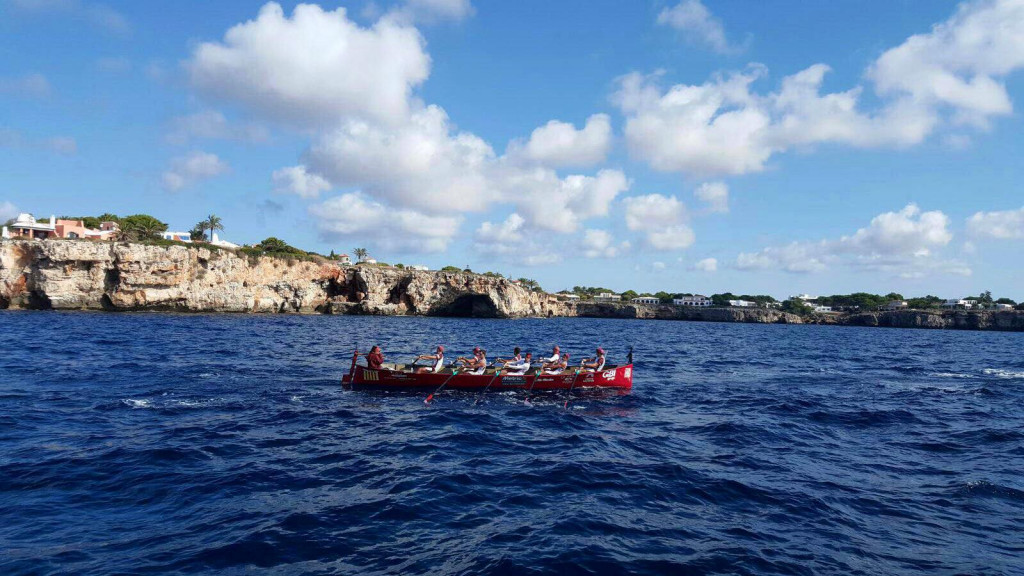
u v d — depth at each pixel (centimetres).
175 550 676
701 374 2658
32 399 1559
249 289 8569
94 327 4362
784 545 753
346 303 9669
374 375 1917
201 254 7962
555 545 726
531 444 1264
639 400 1875
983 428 1531
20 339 3231
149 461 1027
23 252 6975
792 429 1480
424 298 10338
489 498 903
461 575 636
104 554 661
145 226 9200
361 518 797
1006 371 3147
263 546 693
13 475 930
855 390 2231
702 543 751
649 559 697
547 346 4416
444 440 1270
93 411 1434
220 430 1280
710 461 1153
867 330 11069
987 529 827
